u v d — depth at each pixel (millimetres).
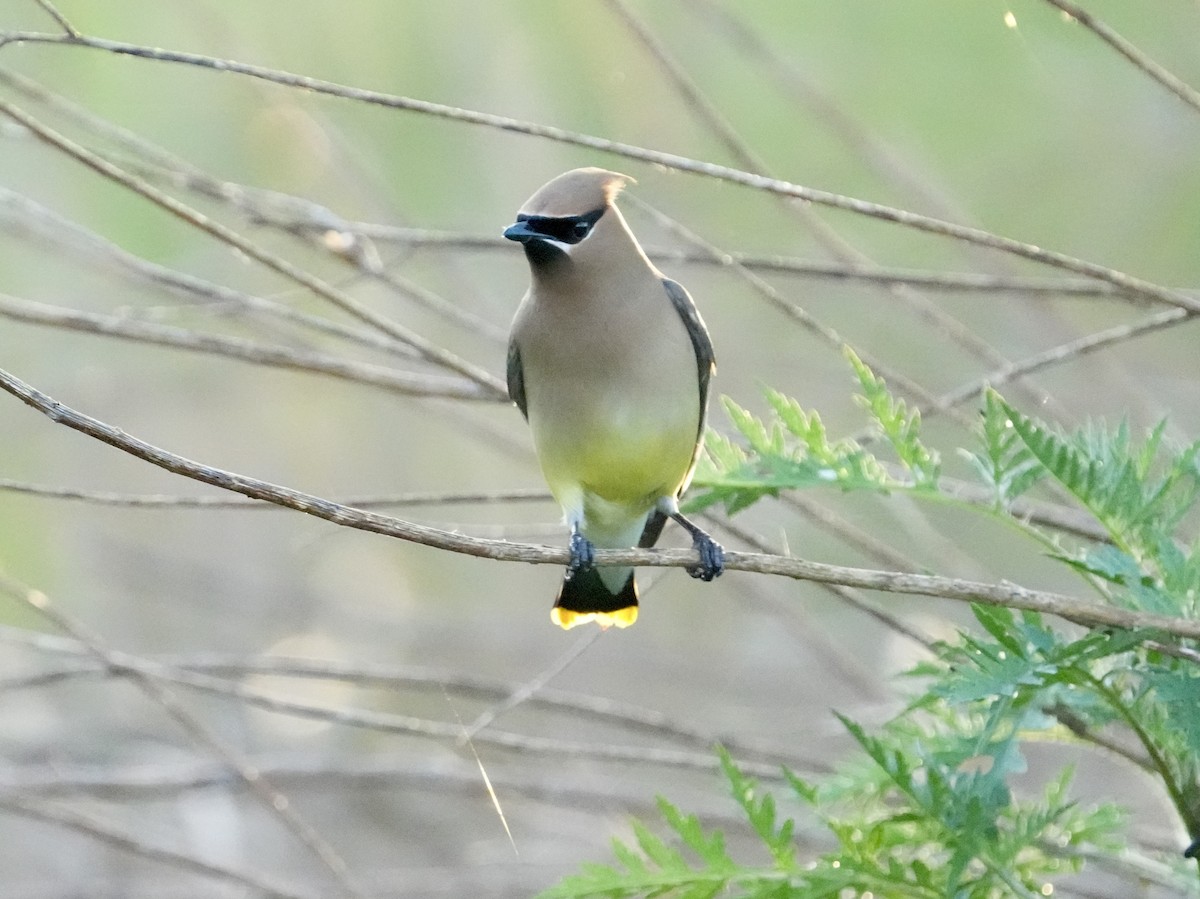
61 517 15070
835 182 13391
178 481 15453
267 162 12906
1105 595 5992
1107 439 6078
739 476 6180
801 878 5457
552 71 13680
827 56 13625
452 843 13039
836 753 12203
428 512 15156
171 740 13586
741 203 13477
